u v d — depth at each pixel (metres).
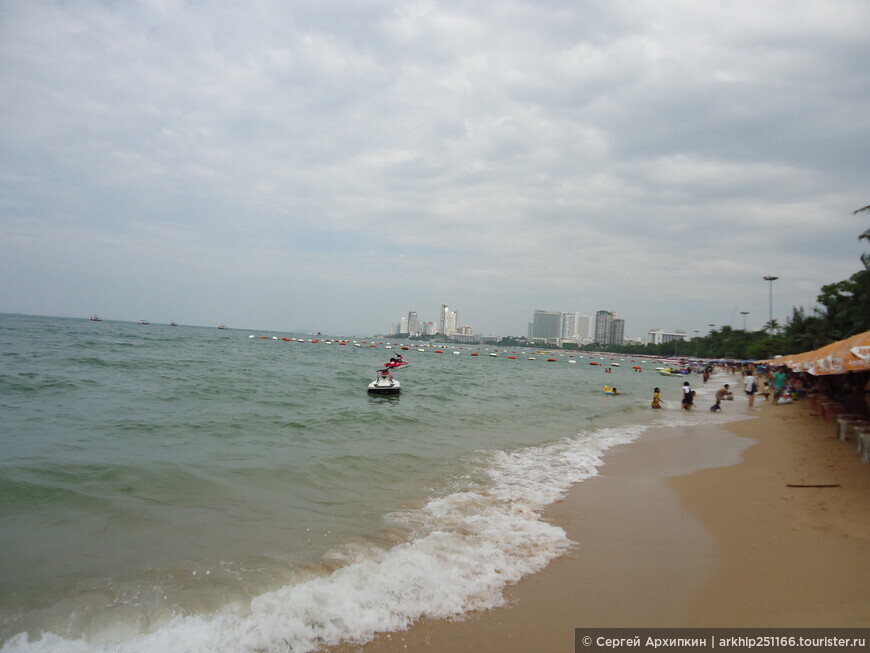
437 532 6.87
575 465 11.34
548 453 12.63
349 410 18.58
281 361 48.31
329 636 4.45
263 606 4.81
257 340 110.88
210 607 4.76
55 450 10.12
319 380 31.09
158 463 9.48
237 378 28.47
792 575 5.67
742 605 5.05
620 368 89.19
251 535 6.50
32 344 44.84
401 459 11.27
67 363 29.89
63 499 7.37
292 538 6.45
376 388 24.86
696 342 163.12
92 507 7.16
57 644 4.12
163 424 13.80
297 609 4.79
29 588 4.94
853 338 11.35
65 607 4.64
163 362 35.16
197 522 6.88
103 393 19.39
